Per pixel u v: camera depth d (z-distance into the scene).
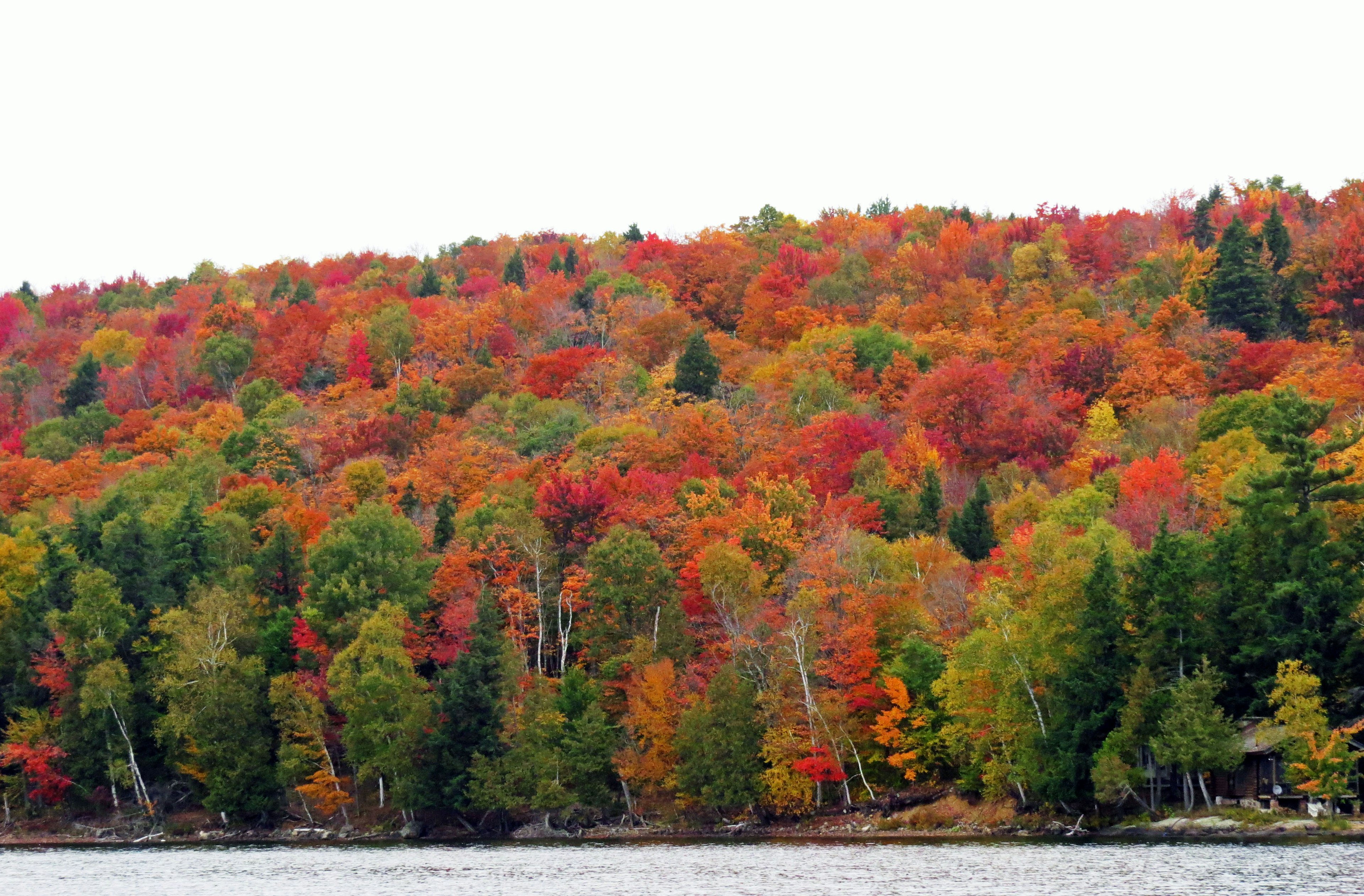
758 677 100.75
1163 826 81.00
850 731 94.75
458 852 91.69
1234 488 101.75
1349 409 128.62
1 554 120.31
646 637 103.81
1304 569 82.94
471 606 109.44
